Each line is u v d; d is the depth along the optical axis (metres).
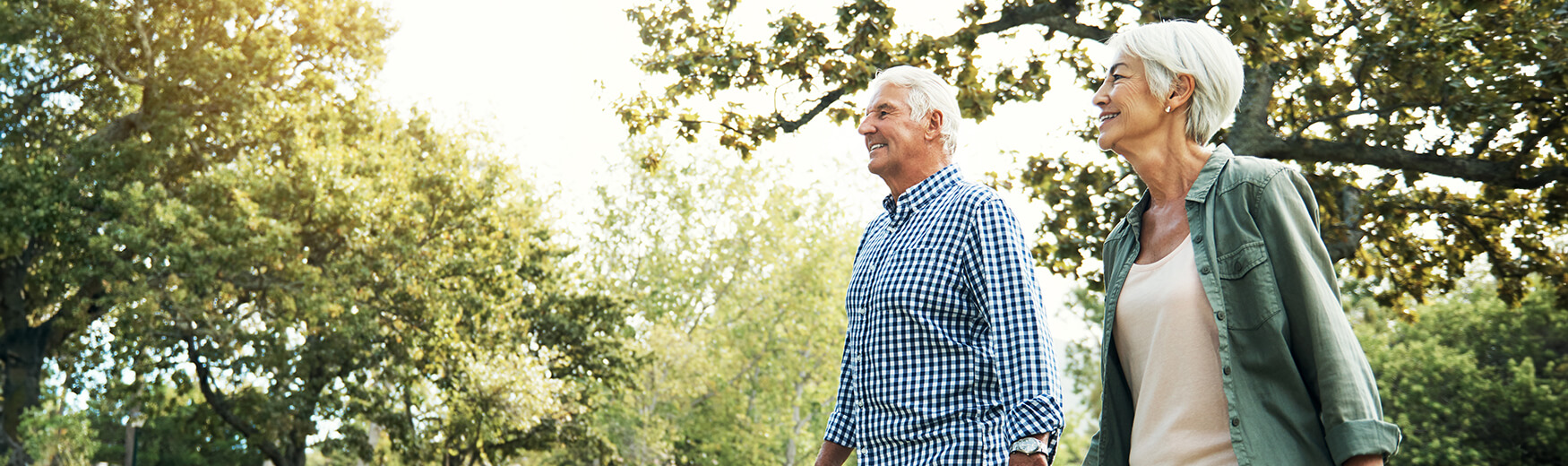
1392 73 9.04
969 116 9.91
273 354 21.78
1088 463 2.06
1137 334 1.95
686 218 40.66
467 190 25.03
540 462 33.78
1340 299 1.78
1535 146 9.42
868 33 9.84
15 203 20.81
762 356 39.69
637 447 33.12
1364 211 10.24
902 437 2.66
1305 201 1.86
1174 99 1.92
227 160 23.61
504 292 25.70
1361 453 1.58
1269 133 8.88
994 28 9.70
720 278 40.66
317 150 22.00
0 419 23.67
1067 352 39.22
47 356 24.08
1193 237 1.85
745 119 10.45
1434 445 26.23
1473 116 8.84
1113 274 2.04
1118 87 1.96
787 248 39.69
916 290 2.69
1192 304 1.84
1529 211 10.84
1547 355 28.14
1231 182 1.82
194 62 21.53
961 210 2.74
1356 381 1.64
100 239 20.36
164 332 21.66
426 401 24.95
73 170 22.20
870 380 2.75
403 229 23.34
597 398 29.22
